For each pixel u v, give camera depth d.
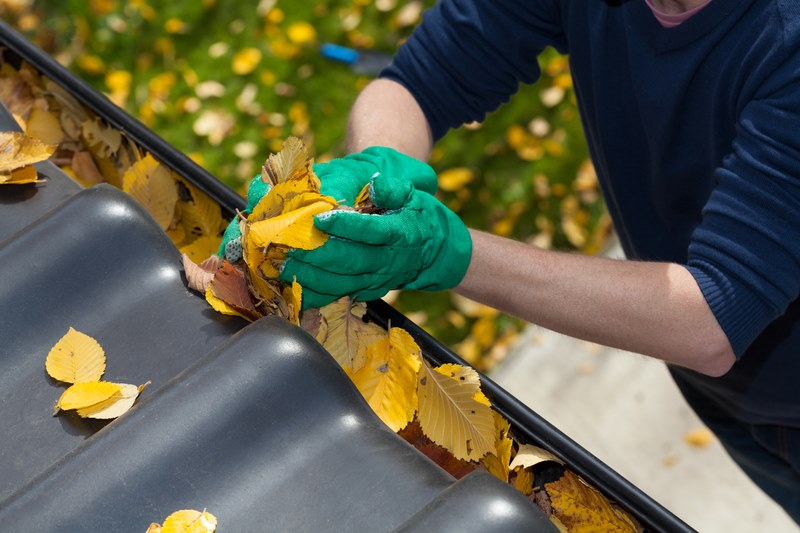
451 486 0.82
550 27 1.59
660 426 2.78
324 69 3.64
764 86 1.19
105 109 1.32
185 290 1.06
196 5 3.86
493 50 1.62
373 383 1.09
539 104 3.37
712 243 1.20
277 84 3.62
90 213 1.07
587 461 0.97
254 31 3.77
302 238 1.01
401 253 1.12
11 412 0.96
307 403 0.91
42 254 1.04
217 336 1.01
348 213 1.04
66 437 0.94
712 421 2.15
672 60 1.35
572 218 3.19
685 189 1.54
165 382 0.97
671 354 1.26
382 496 0.84
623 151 1.60
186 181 1.30
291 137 1.04
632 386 2.85
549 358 2.94
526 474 1.09
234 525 0.84
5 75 1.57
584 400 2.86
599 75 1.51
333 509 0.84
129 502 0.84
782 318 1.61
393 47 3.67
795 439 1.89
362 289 1.13
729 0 1.23
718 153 1.42
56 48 3.87
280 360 0.91
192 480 0.86
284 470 0.87
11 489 0.90
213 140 3.53
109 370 0.98
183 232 1.41
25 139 1.19
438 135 1.73
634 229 1.73
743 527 2.60
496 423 1.07
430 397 1.07
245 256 1.02
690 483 2.68
